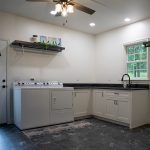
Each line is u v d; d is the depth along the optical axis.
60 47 4.53
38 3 3.46
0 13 3.84
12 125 3.85
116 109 4.06
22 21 4.17
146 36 4.28
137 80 4.44
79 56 5.34
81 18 4.29
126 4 3.51
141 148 2.60
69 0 2.70
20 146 2.65
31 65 4.29
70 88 4.27
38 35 4.43
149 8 3.70
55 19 4.37
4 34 3.89
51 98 3.90
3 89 3.88
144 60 4.44
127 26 4.75
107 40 5.34
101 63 5.53
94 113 4.72
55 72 4.75
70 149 2.55
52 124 3.90
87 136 3.13
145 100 4.03
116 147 2.63
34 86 4.16
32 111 3.61
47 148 2.58
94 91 4.75
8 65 3.94
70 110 4.24
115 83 5.05
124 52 4.85
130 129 3.61
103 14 4.04
